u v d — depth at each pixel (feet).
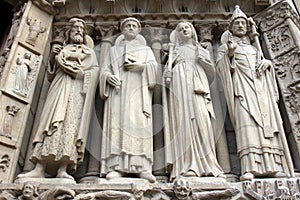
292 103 12.81
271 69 13.15
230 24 14.76
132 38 13.94
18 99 12.49
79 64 13.01
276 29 14.90
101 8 16.10
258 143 11.48
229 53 13.05
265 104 12.12
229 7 16.22
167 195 10.32
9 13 17.90
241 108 12.14
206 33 15.48
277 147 11.48
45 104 12.28
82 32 14.26
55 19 15.80
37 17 15.07
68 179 10.92
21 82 12.84
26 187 10.18
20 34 13.93
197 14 15.87
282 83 13.42
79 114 12.07
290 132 12.50
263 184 10.50
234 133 12.94
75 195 10.12
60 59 13.02
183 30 14.03
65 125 11.67
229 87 12.67
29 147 12.28
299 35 14.38
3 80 12.44
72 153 11.33
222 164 12.02
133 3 16.22
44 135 11.53
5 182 10.73
